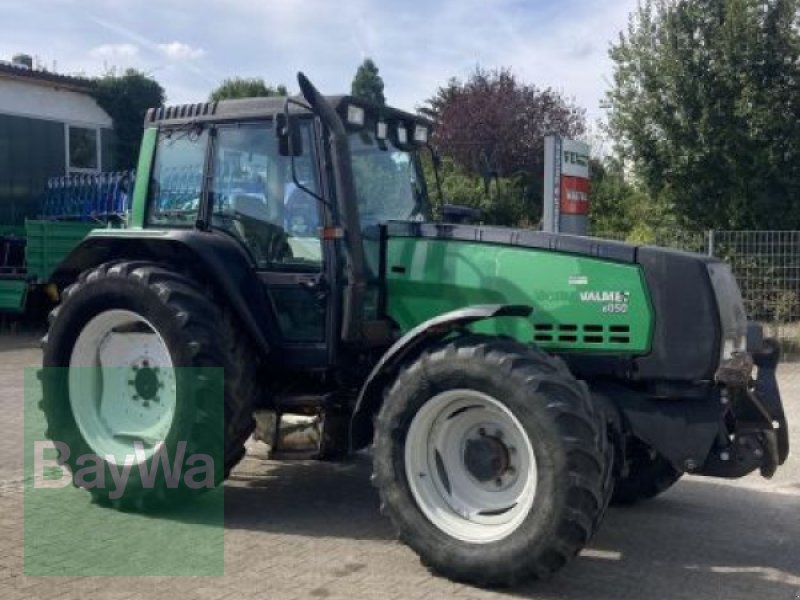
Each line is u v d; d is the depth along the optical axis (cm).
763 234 1196
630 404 486
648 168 1609
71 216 1580
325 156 540
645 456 551
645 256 481
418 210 612
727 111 1550
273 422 559
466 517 462
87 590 436
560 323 496
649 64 1588
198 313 542
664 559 497
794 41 1517
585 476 421
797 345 1174
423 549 456
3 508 562
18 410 859
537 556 427
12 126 1717
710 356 465
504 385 434
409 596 432
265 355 557
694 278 471
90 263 619
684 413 475
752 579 468
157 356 565
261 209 566
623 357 483
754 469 476
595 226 1870
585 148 1280
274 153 561
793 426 833
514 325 507
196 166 591
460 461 475
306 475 650
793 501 620
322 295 546
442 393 456
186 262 580
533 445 429
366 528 535
